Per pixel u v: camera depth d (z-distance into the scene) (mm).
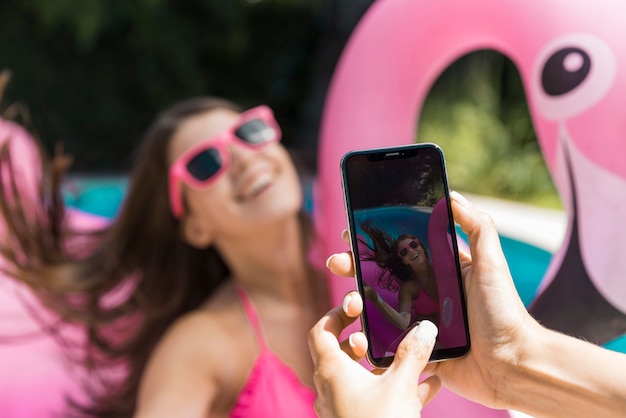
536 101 1428
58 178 2127
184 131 1968
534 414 946
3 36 7684
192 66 8102
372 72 1680
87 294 2104
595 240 1375
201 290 2088
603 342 1429
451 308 958
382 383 847
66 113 7840
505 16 1484
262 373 1847
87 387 2197
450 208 971
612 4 1374
